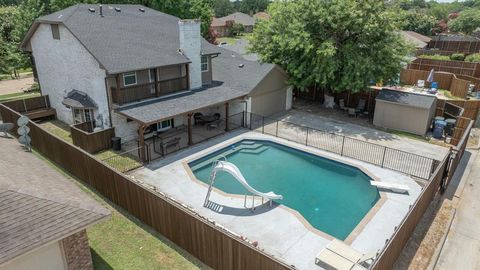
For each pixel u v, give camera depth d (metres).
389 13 23.23
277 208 13.27
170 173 16.12
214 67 27.08
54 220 8.01
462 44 59.50
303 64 24.45
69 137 20.83
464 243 11.46
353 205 14.41
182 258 10.40
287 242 11.22
